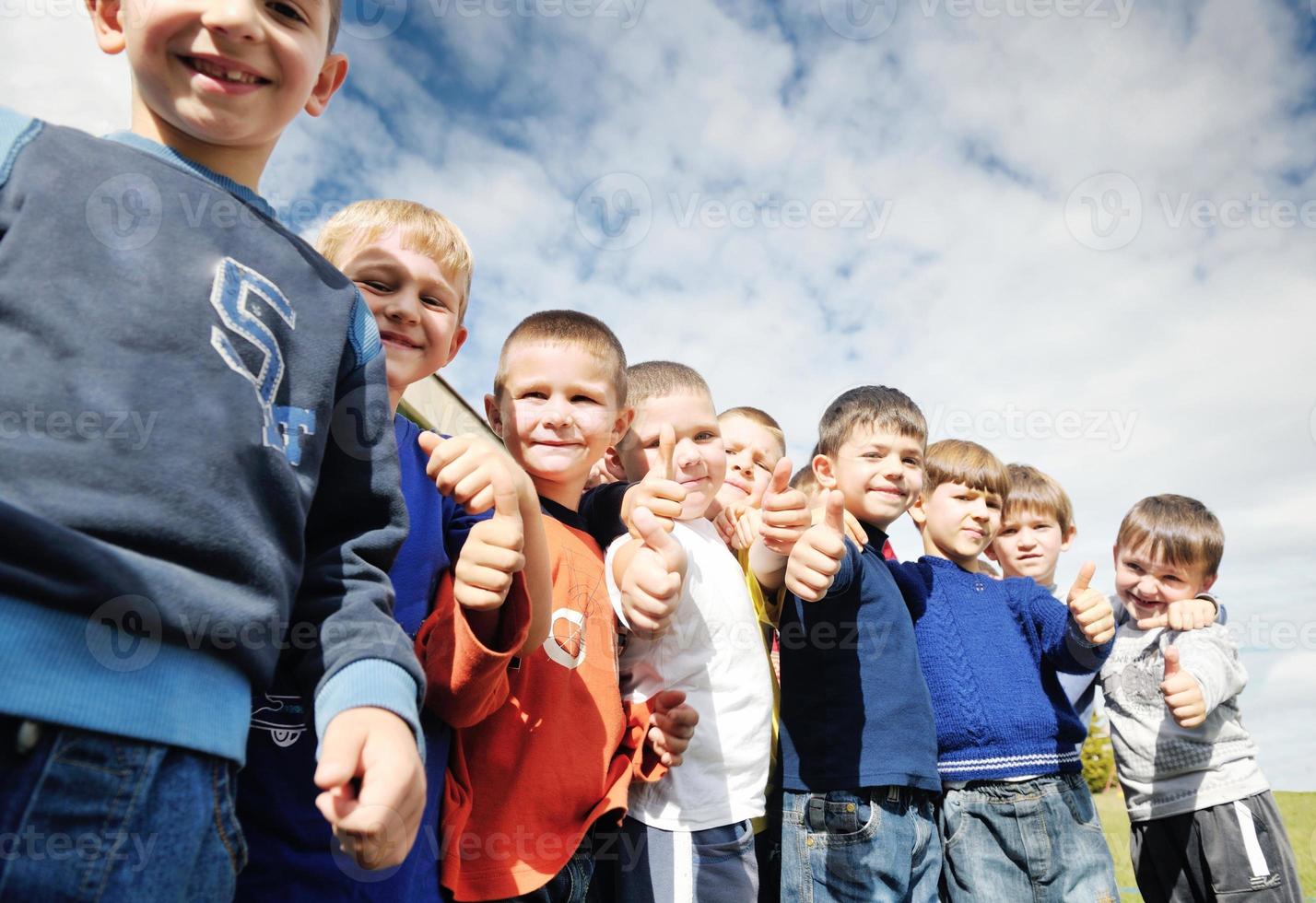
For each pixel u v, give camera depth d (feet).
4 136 3.30
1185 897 9.54
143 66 3.78
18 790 2.44
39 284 3.03
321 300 3.94
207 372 3.22
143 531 2.83
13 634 2.51
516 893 4.75
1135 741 10.03
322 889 3.83
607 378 6.92
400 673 3.31
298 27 4.06
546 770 5.21
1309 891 11.76
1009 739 7.88
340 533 3.92
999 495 9.57
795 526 6.37
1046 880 7.56
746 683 6.65
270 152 4.31
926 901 7.04
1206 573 10.36
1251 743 9.69
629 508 6.47
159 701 2.76
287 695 4.11
